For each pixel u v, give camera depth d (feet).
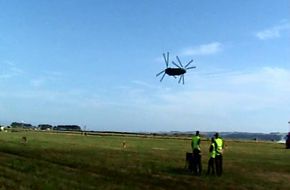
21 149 154.30
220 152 105.40
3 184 81.20
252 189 88.22
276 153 199.82
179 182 92.53
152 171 106.63
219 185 90.94
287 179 103.71
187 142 319.47
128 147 206.90
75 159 125.59
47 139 261.44
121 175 98.68
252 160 148.46
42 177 90.43
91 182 86.58
